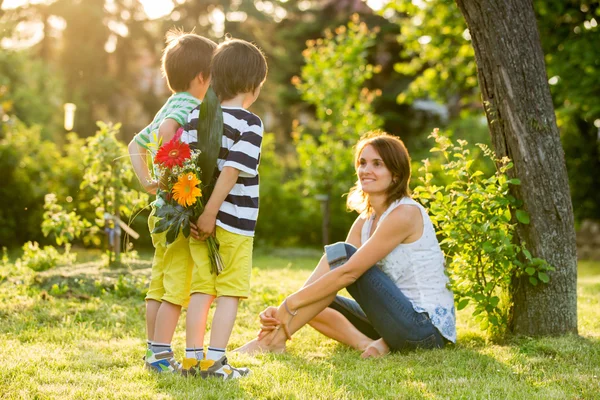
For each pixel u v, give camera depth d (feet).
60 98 81.76
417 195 14.70
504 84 13.91
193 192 10.22
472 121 56.65
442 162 41.83
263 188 45.85
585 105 39.47
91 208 38.32
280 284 21.43
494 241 13.69
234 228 10.69
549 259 13.84
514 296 14.29
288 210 47.19
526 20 14.01
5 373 10.59
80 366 11.27
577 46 37.32
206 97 10.65
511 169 14.08
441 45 45.73
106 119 87.97
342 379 10.61
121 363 11.62
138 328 15.08
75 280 19.30
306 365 11.66
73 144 41.06
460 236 13.87
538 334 13.92
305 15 78.23
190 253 11.04
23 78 75.05
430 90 49.44
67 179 38.91
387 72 74.02
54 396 9.45
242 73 11.00
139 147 12.19
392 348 12.97
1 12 75.05
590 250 47.06
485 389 9.93
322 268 13.21
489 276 15.28
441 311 13.06
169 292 11.03
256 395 9.70
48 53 85.97
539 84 13.98
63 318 15.58
